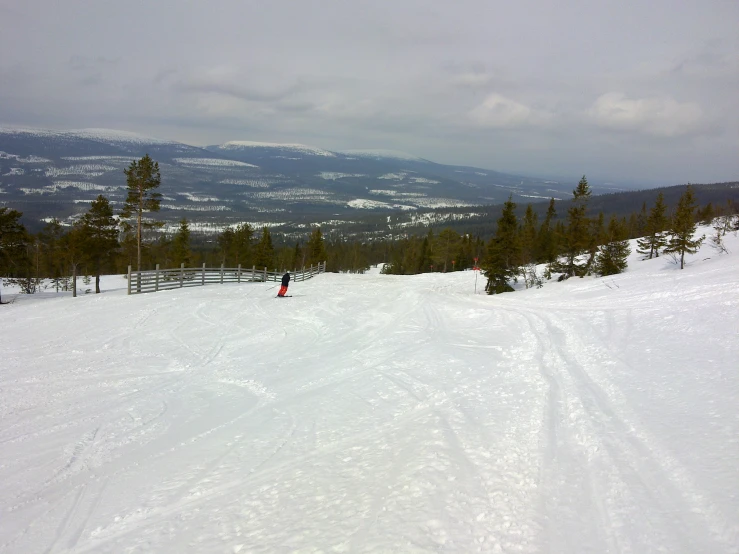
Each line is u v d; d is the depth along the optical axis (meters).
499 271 32.88
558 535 3.41
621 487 3.97
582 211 31.84
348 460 5.18
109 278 47.09
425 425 6.00
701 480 3.88
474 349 10.52
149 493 4.85
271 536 3.78
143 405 7.71
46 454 5.94
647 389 6.35
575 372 7.67
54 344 12.09
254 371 9.69
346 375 9.06
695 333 8.75
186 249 51.78
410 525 3.69
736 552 3.00
